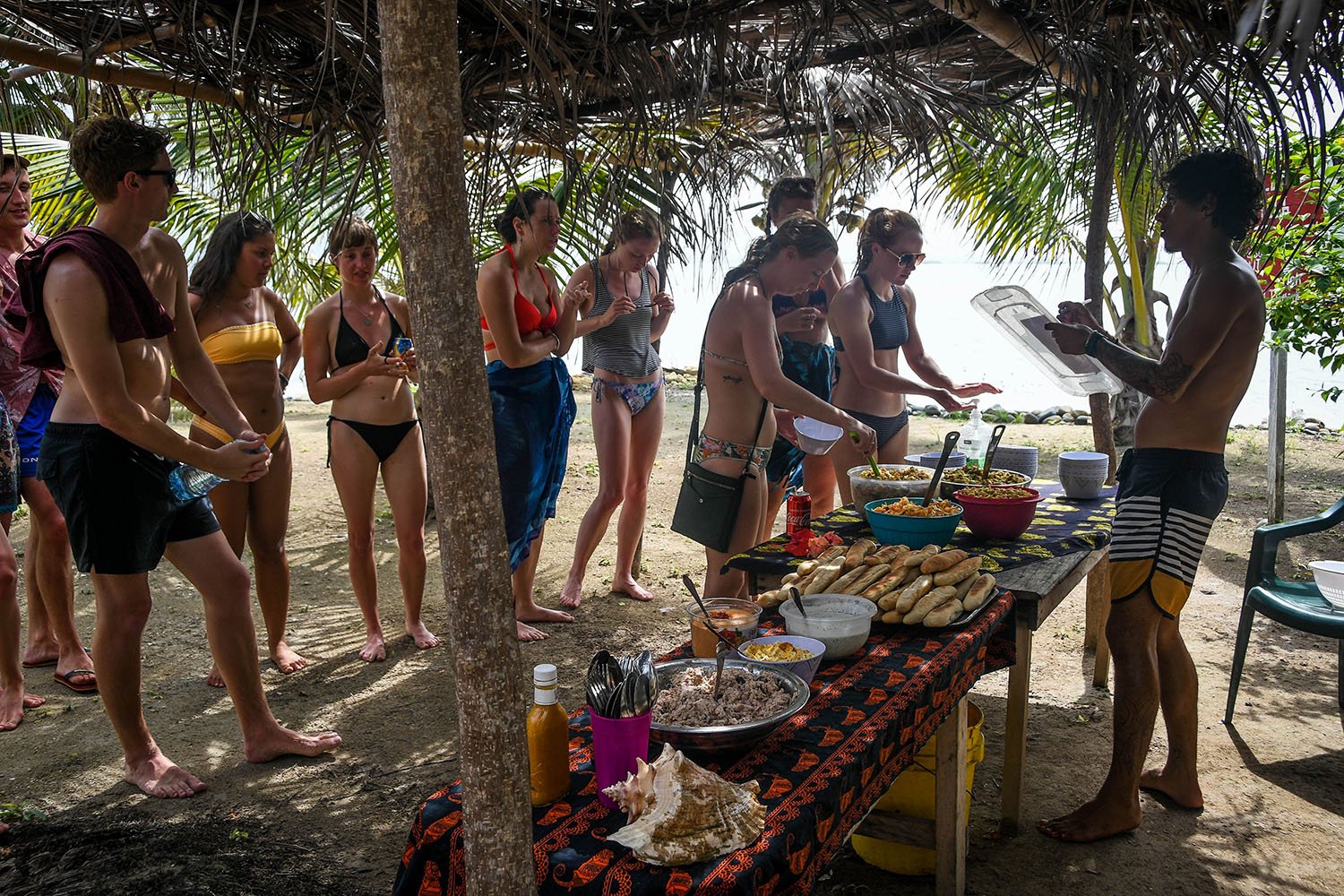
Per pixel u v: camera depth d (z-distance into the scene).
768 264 3.66
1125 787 3.17
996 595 2.94
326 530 6.75
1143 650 3.14
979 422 4.63
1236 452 9.20
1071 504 4.16
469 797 1.53
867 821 2.79
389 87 1.36
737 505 3.82
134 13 2.94
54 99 5.51
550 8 2.75
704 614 2.51
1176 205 3.15
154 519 3.17
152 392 3.14
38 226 5.52
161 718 3.97
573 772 2.00
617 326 5.12
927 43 3.26
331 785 3.46
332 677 4.38
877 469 3.83
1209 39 3.05
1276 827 3.23
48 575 4.23
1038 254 7.80
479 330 1.43
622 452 5.20
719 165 4.09
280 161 3.36
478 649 1.48
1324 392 6.06
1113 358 3.15
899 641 2.66
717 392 3.81
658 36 3.02
